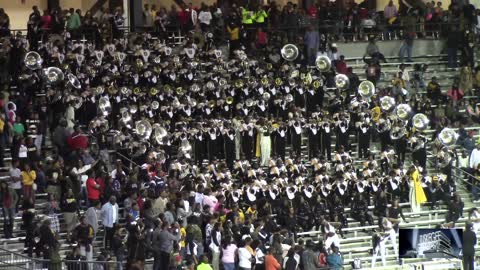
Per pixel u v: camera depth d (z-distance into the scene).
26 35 79.69
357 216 69.75
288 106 75.44
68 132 65.94
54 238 57.44
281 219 66.56
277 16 84.25
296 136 73.94
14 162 62.28
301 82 77.25
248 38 82.00
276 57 80.44
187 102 72.69
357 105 76.00
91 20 79.25
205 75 75.56
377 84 82.94
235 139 72.56
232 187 66.31
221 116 74.00
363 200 69.81
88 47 75.38
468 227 65.44
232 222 62.00
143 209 60.75
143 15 84.94
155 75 74.25
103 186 62.50
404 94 80.12
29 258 54.97
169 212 60.19
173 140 70.44
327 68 79.31
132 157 67.31
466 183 75.94
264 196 67.00
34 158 64.38
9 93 69.94
